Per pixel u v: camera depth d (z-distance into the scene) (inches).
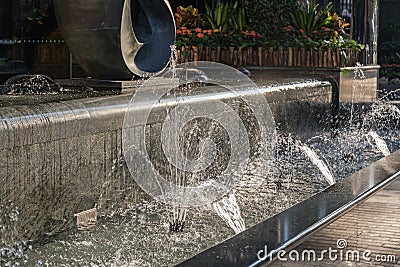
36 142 198.7
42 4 394.6
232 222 231.5
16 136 190.4
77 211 221.5
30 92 276.2
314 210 211.6
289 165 340.2
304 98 401.4
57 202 211.6
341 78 460.4
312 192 283.7
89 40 279.0
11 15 379.9
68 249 196.5
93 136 224.8
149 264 185.9
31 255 189.9
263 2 498.6
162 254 194.4
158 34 303.3
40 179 203.0
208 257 160.1
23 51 386.0
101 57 281.4
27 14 387.9
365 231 197.9
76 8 276.7
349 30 573.9
